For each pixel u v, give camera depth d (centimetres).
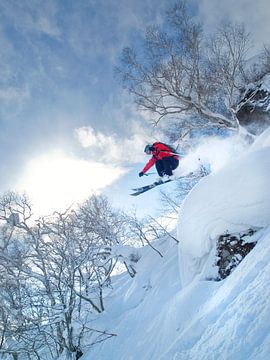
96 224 1324
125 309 1100
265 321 263
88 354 1012
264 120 1252
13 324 1059
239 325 294
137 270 1233
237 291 383
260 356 228
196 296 577
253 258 427
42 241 1109
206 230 633
